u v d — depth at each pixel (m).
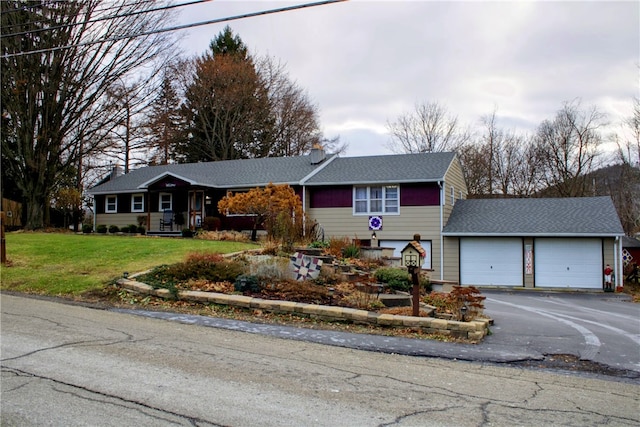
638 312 14.09
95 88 25.77
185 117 43.38
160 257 14.30
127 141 36.97
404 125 43.53
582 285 22.09
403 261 8.98
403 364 6.50
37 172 25.58
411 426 4.37
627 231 37.31
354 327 8.67
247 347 7.06
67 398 4.76
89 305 9.88
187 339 7.39
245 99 43.41
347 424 4.36
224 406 4.69
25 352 6.34
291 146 46.19
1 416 4.28
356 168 25.77
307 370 6.01
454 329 8.23
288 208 19.03
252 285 10.52
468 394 5.33
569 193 37.41
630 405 5.19
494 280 22.88
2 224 13.97
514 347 7.76
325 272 12.02
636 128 32.09
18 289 11.43
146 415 4.41
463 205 25.91
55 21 22.81
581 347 7.92
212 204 26.56
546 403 5.14
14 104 24.05
